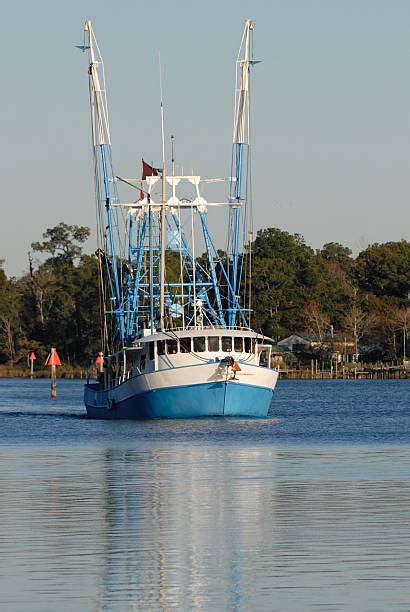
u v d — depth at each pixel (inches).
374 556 3041.3
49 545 3213.6
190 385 7667.3
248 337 7805.1
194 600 2613.2
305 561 2989.7
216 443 6387.8
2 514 3735.2
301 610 2527.1
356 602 2586.1
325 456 5639.8
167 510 3814.0
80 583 2770.7
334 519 3609.7
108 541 3267.7
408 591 2677.2
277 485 4443.9
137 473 4881.9
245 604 2578.7
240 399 7765.8
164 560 3014.3
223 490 4301.2
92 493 4227.4
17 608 2551.7
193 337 7687.0
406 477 4707.2
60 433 7219.5
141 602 2598.4
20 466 5191.9
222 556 3056.1
